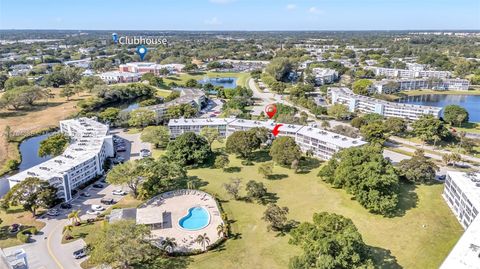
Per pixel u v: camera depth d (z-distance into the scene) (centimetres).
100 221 12412
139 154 18812
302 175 16062
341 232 9500
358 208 13000
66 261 10238
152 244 10794
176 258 10438
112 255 8969
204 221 12544
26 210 13025
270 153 17138
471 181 12775
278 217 11494
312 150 18350
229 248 10906
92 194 14462
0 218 12569
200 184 15275
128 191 14712
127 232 9569
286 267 10000
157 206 13388
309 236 9412
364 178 12788
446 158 16975
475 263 8206
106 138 18050
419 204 13312
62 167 14488
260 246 10981
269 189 14775
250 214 12875
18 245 10981
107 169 16850
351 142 17362
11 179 13462
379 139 19362
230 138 17625
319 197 13988
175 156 16900
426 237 11300
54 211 12888
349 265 8562
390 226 11881
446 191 13725
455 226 11950
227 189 13838
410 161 15288
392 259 10244
